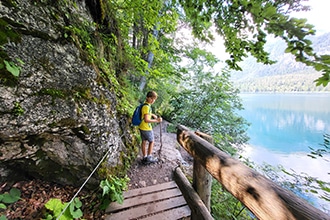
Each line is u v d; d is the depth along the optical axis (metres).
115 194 2.11
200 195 1.69
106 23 3.47
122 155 2.82
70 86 1.81
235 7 0.88
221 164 1.08
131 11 3.73
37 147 1.74
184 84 7.65
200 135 1.75
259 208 0.75
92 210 2.03
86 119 1.94
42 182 2.09
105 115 2.30
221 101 6.75
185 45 7.50
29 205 1.82
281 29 0.71
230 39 1.02
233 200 2.74
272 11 0.70
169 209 2.19
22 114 1.39
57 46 1.72
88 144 2.04
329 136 2.87
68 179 2.16
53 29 1.71
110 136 2.41
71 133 1.86
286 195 0.68
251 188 0.81
